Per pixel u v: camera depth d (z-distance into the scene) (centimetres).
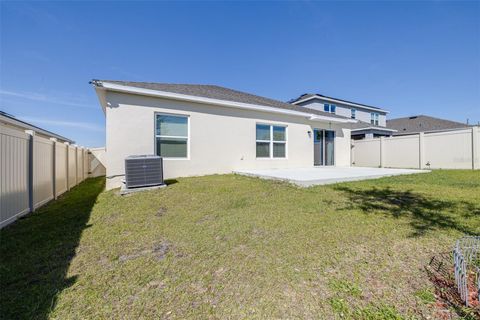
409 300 178
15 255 273
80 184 935
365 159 1591
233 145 927
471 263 226
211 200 503
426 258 242
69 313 172
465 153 1139
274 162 1046
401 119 3042
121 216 415
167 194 555
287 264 236
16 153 432
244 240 300
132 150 718
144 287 204
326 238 298
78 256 267
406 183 691
